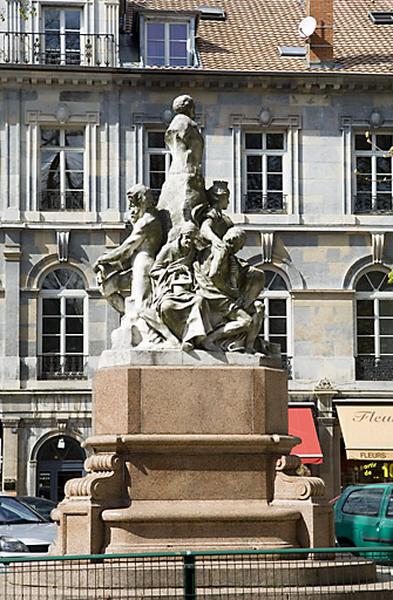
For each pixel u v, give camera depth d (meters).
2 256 44.38
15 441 43.44
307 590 14.10
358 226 45.88
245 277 16.97
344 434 44.12
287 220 45.72
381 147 46.53
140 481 15.70
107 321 44.31
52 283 44.62
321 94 46.19
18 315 44.12
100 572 14.23
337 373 45.25
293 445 16.44
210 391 16.08
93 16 45.44
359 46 48.28
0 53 45.03
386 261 46.03
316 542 15.57
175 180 17.66
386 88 46.25
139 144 45.28
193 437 15.77
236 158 45.75
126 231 44.91
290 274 45.56
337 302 45.62
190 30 46.41
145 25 46.19
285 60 46.72
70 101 45.12
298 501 15.74
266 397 16.25
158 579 14.19
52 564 14.33
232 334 16.55
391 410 44.91
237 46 47.41
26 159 44.88
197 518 15.45
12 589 14.51
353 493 27.66
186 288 16.59
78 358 44.16
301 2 50.81
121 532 15.39
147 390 15.98
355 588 14.32
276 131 46.22
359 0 52.16
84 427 43.81
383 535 26.25
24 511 24.95
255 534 15.52
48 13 45.44
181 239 16.91
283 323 45.59
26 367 43.91
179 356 16.19
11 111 44.88
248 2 50.50
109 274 17.41
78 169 45.25
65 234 44.50
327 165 46.16
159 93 45.53
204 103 45.72
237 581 14.34
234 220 45.53
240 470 15.93
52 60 45.25
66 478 43.75
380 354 45.72
